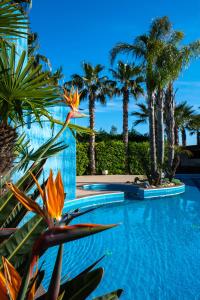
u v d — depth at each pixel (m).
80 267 6.97
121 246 8.61
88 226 0.75
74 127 3.80
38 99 3.33
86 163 27.86
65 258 7.51
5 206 1.97
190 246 8.68
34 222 1.62
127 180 22.75
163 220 11.91
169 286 6.10
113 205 14.72
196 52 18.17
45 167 11.45
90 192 16.06
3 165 2.81
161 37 18.73
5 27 3.31
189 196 17.47
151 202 15.61
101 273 1.28
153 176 18.34
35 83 3.16
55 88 3.16
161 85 18.52
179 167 30.86
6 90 3.12
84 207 13.88
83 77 30.73
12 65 3.12
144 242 9.03
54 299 0.89
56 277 0.89
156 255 7.91
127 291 5.87
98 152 28.62
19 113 3.36
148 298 5.61
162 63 18.22
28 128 10.10
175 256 7.86
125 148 29.09
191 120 40.00
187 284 6.20
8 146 2.87
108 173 28.86
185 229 10.59
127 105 31.56
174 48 18.19
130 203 15.23
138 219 12.05
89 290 1.27
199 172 30.44
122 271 6.82
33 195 2.12
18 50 8.20
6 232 1.58
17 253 1.55
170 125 20.64
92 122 30.98
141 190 16.72
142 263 7.32
